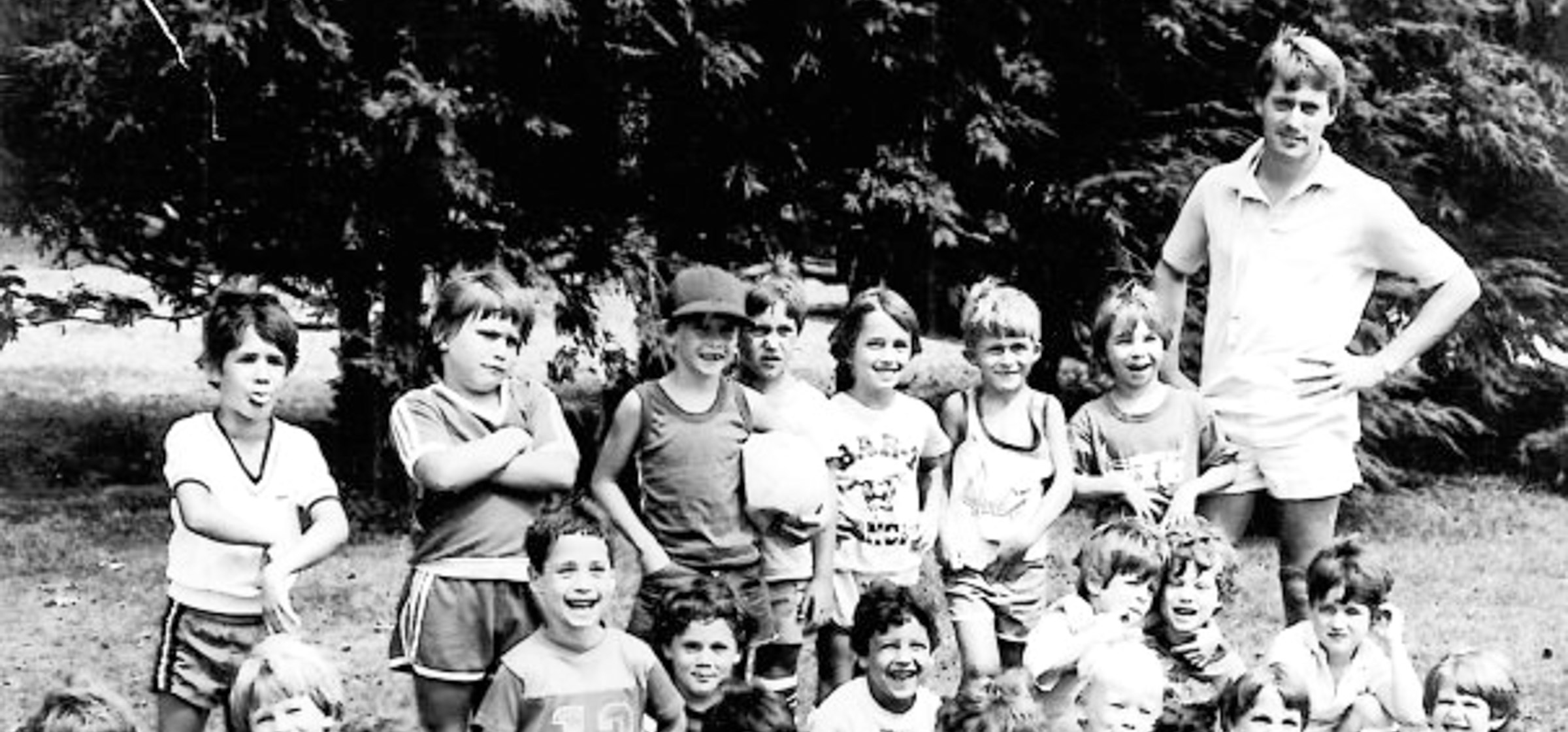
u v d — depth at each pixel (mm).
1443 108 13242
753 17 11625
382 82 10859
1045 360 13070
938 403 14391
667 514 5938
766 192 12055
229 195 11305
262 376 5473
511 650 5203
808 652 8281
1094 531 5996
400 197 11148
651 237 11758
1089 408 6328
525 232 11586
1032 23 12062
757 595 6008
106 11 10469
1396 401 13641
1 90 11227
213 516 5391
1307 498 6023
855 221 12281
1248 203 6051
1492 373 14133
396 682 8180
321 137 10844
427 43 10875
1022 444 6285
